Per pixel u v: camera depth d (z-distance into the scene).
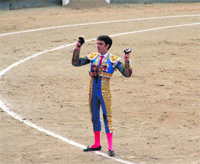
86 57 22.83
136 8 92.38
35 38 61.56
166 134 26.44
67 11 86.62
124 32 65.88
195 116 30.45
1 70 43.84
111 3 96.62
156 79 41.12
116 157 21.94
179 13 85.06
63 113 30.59
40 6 92.06
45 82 39.62
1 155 21.89
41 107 31.91
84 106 32.59
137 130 27.17
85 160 21.34
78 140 24.81
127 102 33.66
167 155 22.50
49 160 21.27
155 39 60.84
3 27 69.75
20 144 23.77
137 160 21.53
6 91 36.19
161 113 31.02
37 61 48.38
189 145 24.33
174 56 50.94
